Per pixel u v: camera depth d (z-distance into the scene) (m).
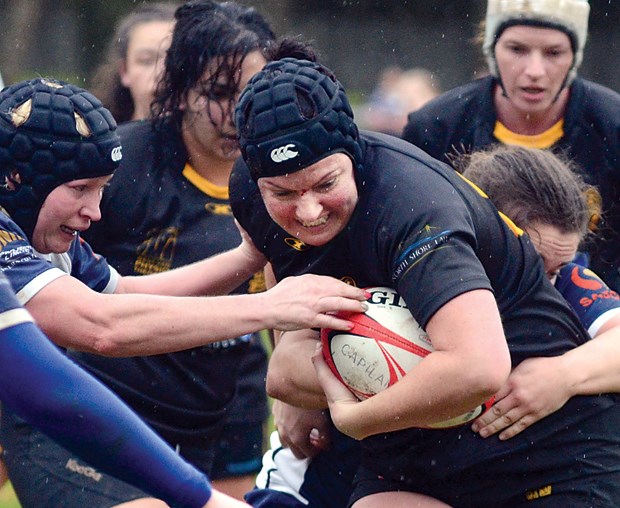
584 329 11.05
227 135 14.29
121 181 14.45
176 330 10.09
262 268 12.42
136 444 7.04
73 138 10.15
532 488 10.61
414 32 60.72
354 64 61.16
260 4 60.81
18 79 56.47
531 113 15.92
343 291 10.04
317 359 10.45
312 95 9.26
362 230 9.75
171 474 7.12
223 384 14.90
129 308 10.11
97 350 10.16
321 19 61.72
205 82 14.08
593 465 10.64
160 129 14.70
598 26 53.56
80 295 10.08
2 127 10.09
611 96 16.05
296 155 9.16
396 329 9.82
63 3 58.25
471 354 8.97
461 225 9.45
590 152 16.03
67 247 10.82
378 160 9.88
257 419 16.45
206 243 14.74
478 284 9.17
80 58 58.53
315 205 9.38
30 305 10.01
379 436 10.70
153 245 14.66
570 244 10.88
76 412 6.91
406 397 9.28
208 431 14.99
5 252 9.98
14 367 6.93
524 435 10.46
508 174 10.90
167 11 19.73
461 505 10.85
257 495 12.83
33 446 11.38
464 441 10.43
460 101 16.56
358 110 53.34
